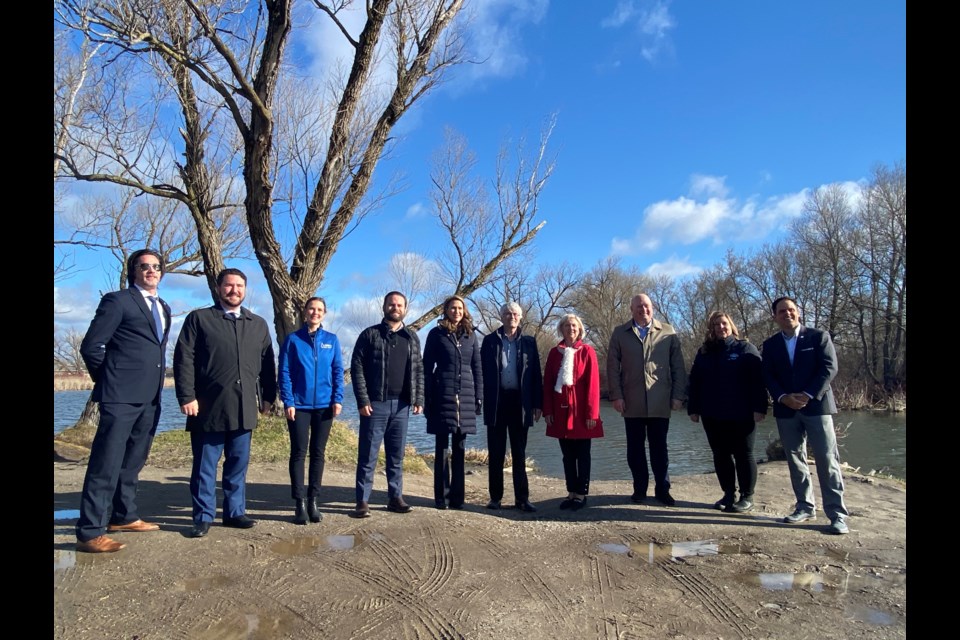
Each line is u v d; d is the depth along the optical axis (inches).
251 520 196.7
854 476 294.2
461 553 170.9
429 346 236.2
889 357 1209.4
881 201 1246.3
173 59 370.0
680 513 224.8
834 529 193.0
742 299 1588.3
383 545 176.7
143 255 176.9
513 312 241.3
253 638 117.8
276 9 381.4
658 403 239.1
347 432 448.8
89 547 163.6
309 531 190.4
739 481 228.8
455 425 228.8
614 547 179.3
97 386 169.3
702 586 147.4
